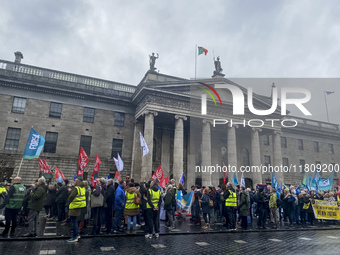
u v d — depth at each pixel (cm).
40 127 2869
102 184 1194
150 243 932
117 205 1112
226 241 1000
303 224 1591
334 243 993
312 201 1609
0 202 1020
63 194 1356
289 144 3275
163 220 1566
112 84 3366
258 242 991
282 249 875
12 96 2828
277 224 1493
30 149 1246
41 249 812
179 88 3072
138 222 1335
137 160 3159
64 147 2922
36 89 2922
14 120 2773
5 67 2883
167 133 3431
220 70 3175
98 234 1052
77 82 3161
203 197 1348
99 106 3203
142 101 3080
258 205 1402
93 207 1034
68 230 1143
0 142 2672
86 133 3062
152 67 3322
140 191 1212
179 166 2806
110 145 3141
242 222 1348
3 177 2531
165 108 2947
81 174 1612
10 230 1081
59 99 3027
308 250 865
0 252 767
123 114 3322
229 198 1304
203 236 1099
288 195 1549
